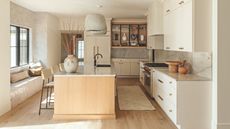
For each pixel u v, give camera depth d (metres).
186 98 4.16
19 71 7.49
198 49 4.16
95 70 5.55
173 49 5.34
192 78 4.34
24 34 8.52
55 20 10.21
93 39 10.51
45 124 4.47
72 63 5.01
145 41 10.95
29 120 4.71
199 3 4.14
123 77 10.85
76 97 4.82
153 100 6.53
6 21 5.14
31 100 6.46
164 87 5.14
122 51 11.21
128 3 7.20
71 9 8.30
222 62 4.00
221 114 4.02
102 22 5.15
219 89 4.01
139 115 5.14
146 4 7.37
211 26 4.16
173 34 5.34
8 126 4.35
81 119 4.79
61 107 4.81
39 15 9.05
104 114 4.85
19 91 6.06
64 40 11.38
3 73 5.05
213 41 4.10
